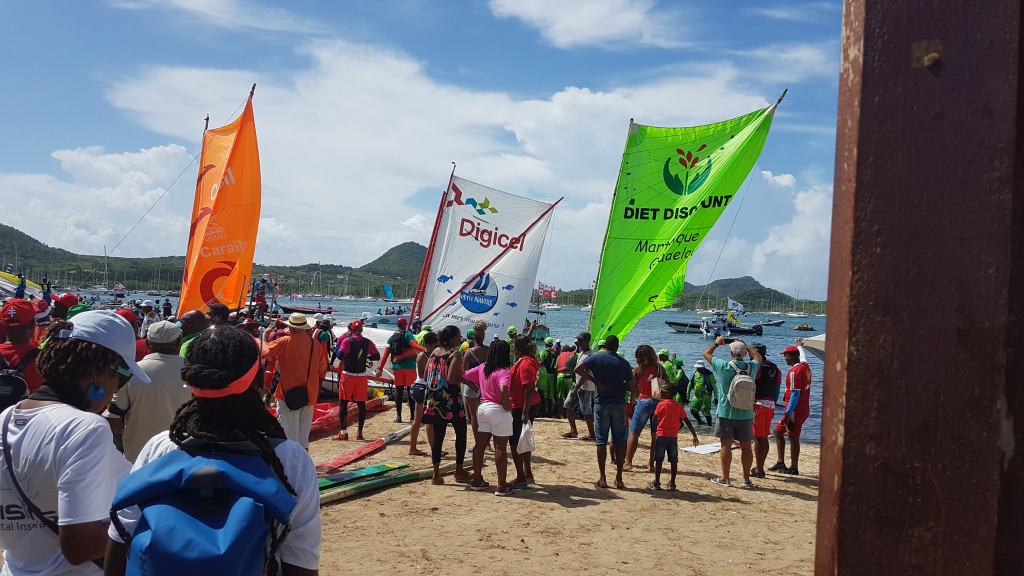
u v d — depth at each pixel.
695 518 8.26
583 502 8.70
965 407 1.43
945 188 1.46
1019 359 1.44
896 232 1.49
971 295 1.44
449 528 7.41
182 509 1.83
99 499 2.54
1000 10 1.46
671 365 17.25
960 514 1.43
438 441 9.34
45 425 2.57
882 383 1.49
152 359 4.75
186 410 2.05
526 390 9.30
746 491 9.81
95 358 2.77
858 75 1.55
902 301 1.48
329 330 13.09
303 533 2.09
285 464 2.08
